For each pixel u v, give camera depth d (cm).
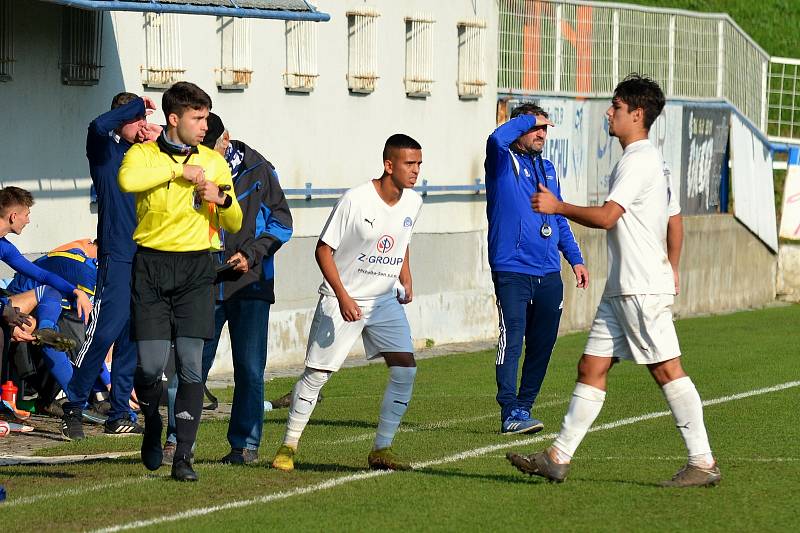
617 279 1975
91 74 3459
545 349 2767
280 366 4156
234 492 1958
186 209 1941
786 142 6875
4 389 2814
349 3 4406
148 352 1947
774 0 9031
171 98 1933
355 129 4481
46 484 2036
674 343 1988
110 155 2723
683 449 2411
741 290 6338
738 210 6272
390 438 2180
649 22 5784
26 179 3284
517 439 2575
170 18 3706
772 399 3198
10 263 2803
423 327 4794
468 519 1778
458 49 4975
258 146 4069
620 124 2002
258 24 4038
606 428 2700
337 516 1794
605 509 1845
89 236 3516
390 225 2122
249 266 2155
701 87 6116
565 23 5391
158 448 2011
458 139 4991
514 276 2738
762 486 2022
